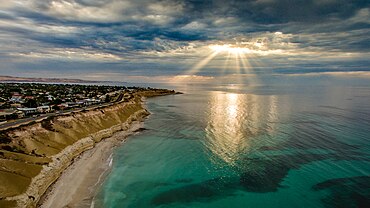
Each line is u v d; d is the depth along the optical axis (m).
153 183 38.75
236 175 40.81
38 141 47.38
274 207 31.12
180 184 38.25
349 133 65.06
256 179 39.06
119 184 38.34
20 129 47.75
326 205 31.08
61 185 37.22
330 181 37.28
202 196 34.53
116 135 69.06
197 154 52.00
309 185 36.38
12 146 42.19
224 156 50.22
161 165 46.06
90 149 55.62
